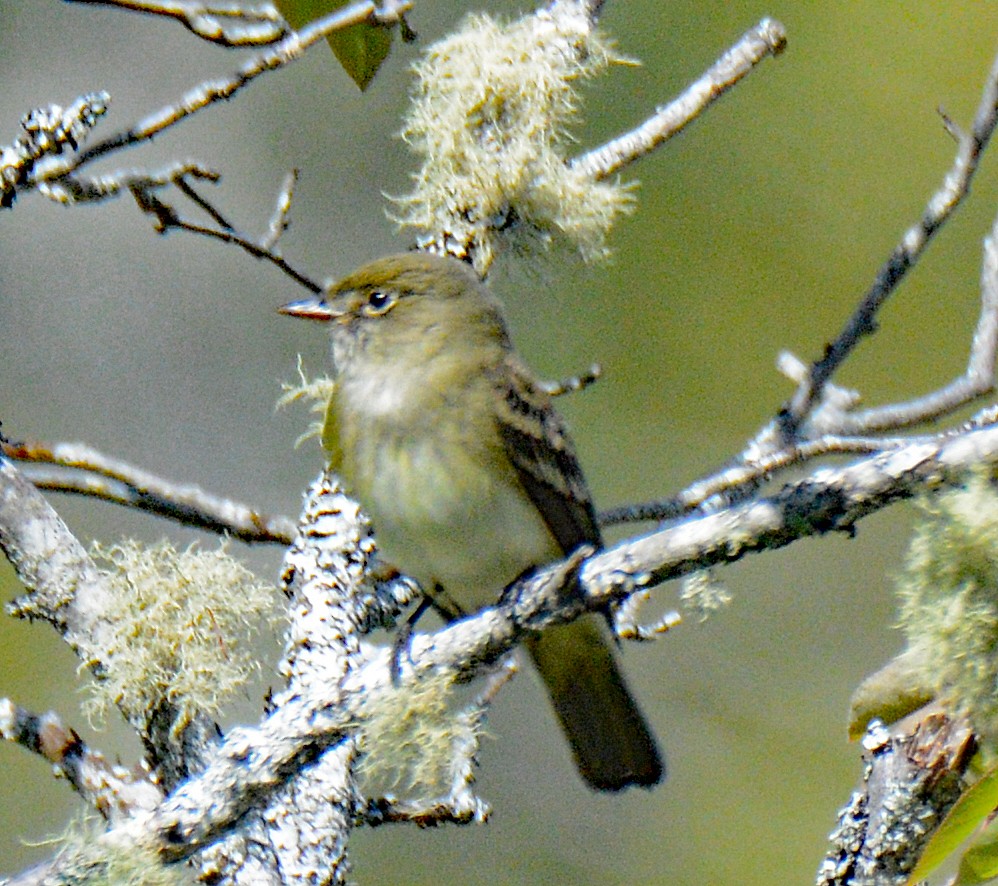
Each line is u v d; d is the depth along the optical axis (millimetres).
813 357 14711
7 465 8328
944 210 9766
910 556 7027
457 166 9797
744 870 13641
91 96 7812
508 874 13516
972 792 6293
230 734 7391
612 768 9234
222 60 15805
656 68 14578
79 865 7023
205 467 14906
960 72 14594
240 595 8188
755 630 14852
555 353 14781
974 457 6281
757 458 10023
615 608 9469
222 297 15344
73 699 12391
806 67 14750
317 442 15016
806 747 14133
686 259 14820
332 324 9406
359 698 7508
